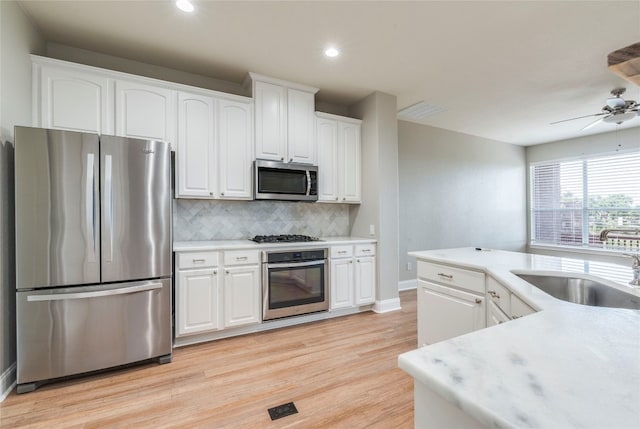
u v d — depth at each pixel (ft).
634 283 4.39
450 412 1.80
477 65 9.57
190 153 9.14
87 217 6.73
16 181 6.13
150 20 7.33
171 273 7.73
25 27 7.00
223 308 8.86
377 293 11.60
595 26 7.52
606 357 2.01
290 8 6.87
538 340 2.30
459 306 6.45
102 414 5.53
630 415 1.40
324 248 10.52
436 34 7.89
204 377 6.82
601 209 17.40
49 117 7.42
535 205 20.48
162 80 9.06
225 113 9.71
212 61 9.34
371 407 5.76
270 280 9.53
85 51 8.73
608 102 10.46
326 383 6.57
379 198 11.64
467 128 16.52
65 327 6.50
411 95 11.98
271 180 10.20
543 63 9.45
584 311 3.04
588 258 17.79
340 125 11.96
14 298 6.49
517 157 20.31
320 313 10.68
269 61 9.33
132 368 7.22
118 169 7.06
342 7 6.82
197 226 10.37
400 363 2.02
